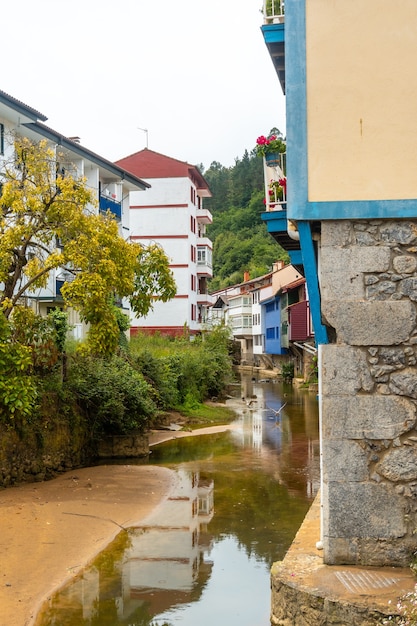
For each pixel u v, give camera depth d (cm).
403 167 670
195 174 5159
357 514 657
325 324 693
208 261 5572
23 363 1359
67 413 1639
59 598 834
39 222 1460
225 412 2898
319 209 675
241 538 1073
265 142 1018
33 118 2291
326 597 584
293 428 2414
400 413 655
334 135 679
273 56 892
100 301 1431
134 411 1827
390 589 598
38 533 1077
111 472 1600
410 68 674
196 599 832
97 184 2947
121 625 754
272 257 10162
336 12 684
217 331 3962
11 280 1511
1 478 1365
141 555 995
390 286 664
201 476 1561
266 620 768
